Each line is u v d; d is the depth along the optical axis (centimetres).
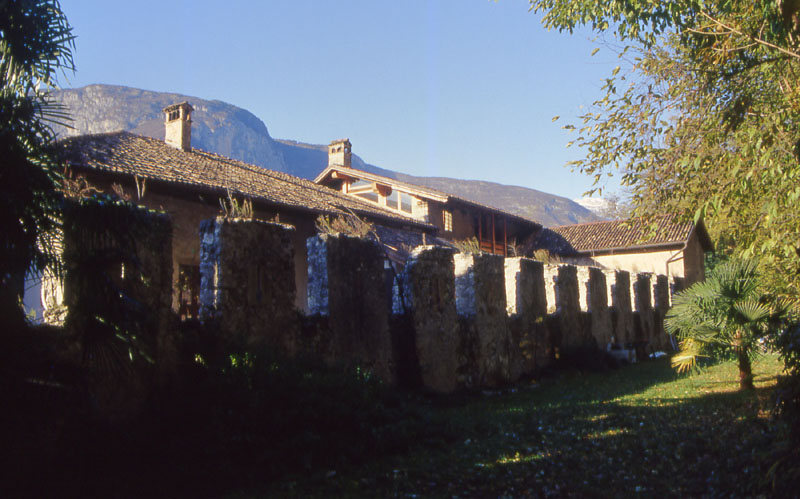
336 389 739
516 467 627
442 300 1233
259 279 838
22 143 524
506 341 1431
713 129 1007
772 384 1127
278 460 613
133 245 584
